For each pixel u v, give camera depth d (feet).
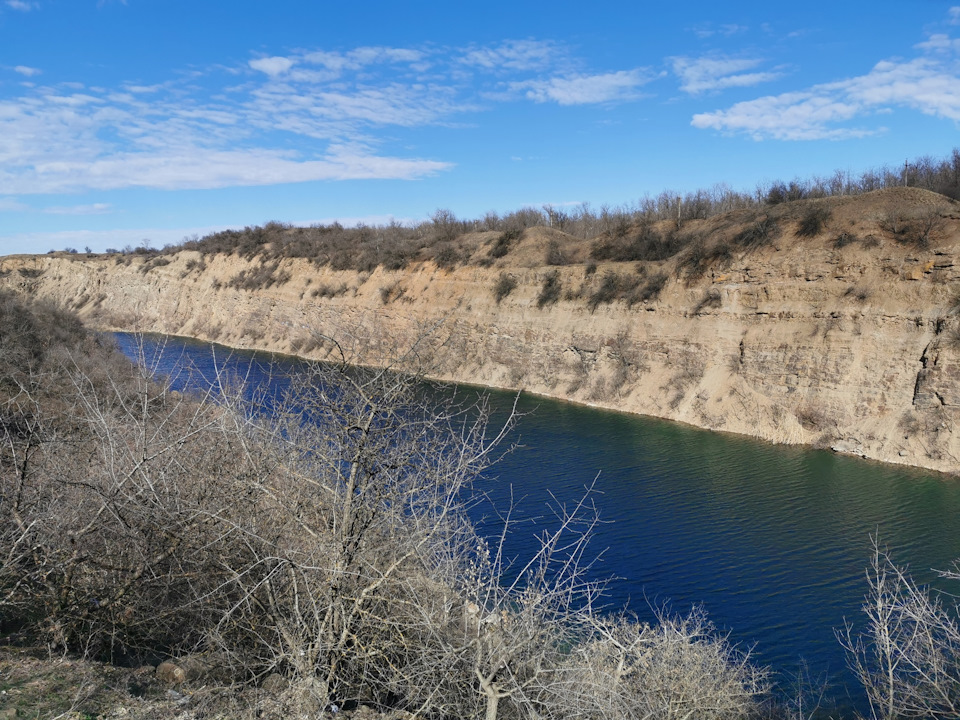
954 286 80.43
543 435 87.20
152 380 33.76
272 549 21.18
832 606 43.45
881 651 30.63
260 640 20.40
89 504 23.09
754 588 45.85
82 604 21.56
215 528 21.63
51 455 26.45
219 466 23.08
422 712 19.57
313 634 19.48
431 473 20.01
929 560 49.96
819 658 37.76
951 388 75.87
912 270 84.99
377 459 19.24
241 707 18.19
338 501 19.85
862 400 82.99
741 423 91.71
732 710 27.76
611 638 24.58
